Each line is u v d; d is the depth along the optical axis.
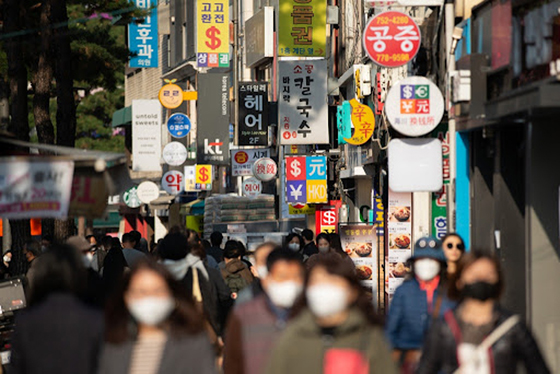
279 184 93.62
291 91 68.38
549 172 29.30
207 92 95.31
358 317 15.36
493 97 32.25
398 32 37.56
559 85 25.98
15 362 16.97
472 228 36.88
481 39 34.19
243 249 35.38
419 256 22.81
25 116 60.28
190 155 122.06
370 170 60.84
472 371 16.84
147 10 68.19
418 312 23.08
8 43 60.03
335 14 74.44
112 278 37.91
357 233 49.81
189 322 15.82
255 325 19.55
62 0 57.94
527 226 29.33
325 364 15.23
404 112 36.91
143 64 106.44
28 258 45.03
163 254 26.27
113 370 15.54
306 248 50.88
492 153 35.53
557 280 29.17
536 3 28.59
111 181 26.92
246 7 113.00
